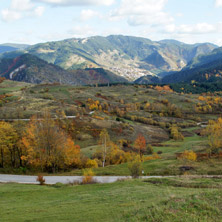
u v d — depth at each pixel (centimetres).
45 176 4284
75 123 10019
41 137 5175
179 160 4622
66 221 1549
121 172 4331
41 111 10969
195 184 2475
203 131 10231
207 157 4697
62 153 5253
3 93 16400
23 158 5047
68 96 16825
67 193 2600
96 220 1498
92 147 7731
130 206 1716
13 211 1911
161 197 1852
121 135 9700
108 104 15838
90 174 3978
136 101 18462
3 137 5200
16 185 3209
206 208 1409
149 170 4150
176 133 10369
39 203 2181
